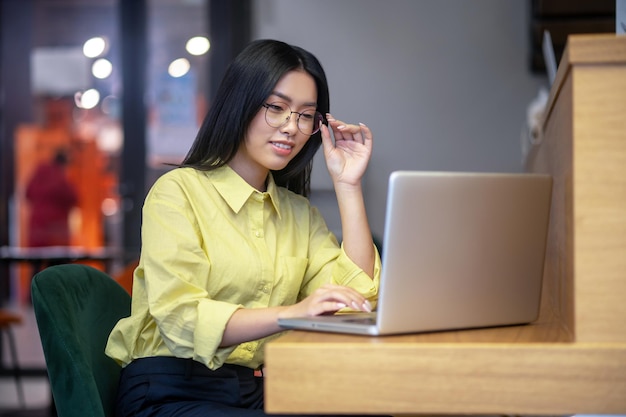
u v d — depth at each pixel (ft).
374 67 19.40
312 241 6.96
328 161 6.50
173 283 5.62
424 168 19.35
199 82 20.08
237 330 5.32
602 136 4.24
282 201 6.88
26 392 18.47
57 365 5.45
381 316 4.44
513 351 4.14
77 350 5.49
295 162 6.90
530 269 4.99
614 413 4.11
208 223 6.18
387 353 4.16
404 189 4.41
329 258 6.80
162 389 5.87
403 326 4.51
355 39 19.44
